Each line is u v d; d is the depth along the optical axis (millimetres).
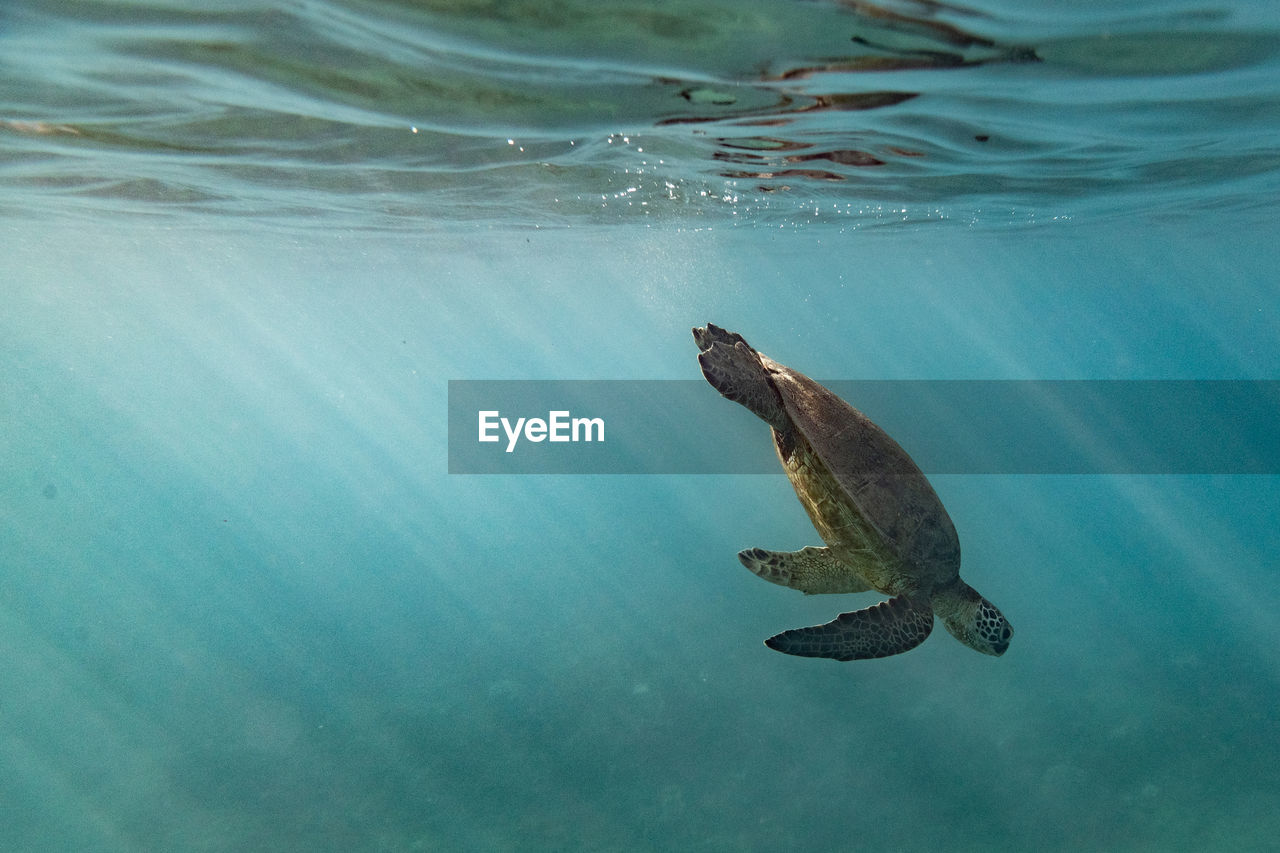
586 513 40312
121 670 18609
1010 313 63125
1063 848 10625
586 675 17047
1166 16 5148
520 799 12414
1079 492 46188
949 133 8969
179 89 7191
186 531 39188
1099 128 8711
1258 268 36000
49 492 54188
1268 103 7629
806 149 10055
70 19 5422
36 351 73938
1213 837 10625
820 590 5383
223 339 65875
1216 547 28797
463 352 101312
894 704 14609
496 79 6719
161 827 12203
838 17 5172
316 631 21531
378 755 14102
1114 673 15938
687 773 12797
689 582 23984
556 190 14016
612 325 68188
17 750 14609
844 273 37000
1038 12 5070
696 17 5160
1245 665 15797
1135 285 43875
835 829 11258
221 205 15836
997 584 23531
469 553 31422
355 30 5512
